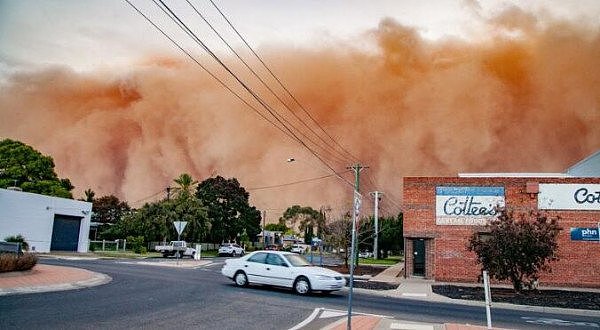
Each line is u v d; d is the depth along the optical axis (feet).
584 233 78.33
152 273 72.43
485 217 81.76
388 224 201.77
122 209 269.44
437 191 84.07
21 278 50.83
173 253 141.69
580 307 53.31
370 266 122.83
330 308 44.27
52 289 46.01
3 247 59.00
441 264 81.97
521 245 62.80
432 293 63.57
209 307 40.37
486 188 82.53
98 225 230.48
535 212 80.02
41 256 105.29
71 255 117.91
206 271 84.12
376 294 61.36
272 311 40.14
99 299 41.24
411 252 85.40
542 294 65.72
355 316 39.78
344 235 115.03
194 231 180.14
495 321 41.37
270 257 57.31
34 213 120.06
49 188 175.11
